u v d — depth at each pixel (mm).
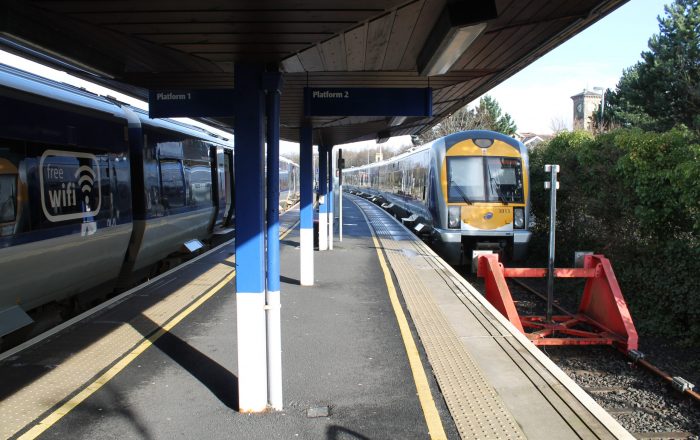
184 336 6215
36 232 6184
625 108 30547
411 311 7496
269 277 4344
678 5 25719
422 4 3777
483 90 8781
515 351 5762
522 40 5984
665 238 9742
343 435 3967
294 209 30266
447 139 13617
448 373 5133
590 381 7180
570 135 14797
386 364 5422
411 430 4039
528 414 4246
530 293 12203
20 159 6016
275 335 4344
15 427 4020
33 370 5105
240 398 4328
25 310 6297
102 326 6520
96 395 4609
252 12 3229
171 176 10914
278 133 4297
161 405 4441
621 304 8164
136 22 3412
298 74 6984
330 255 12695
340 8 3176
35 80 6641
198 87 6730
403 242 15203
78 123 7207
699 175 8508
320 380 5016
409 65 5875
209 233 14820
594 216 12117
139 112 9703
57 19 3494
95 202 7543
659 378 7059
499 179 13211
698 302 8523
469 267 14633
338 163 15297
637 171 9953
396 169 25219
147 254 9922
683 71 24219
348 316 7234
